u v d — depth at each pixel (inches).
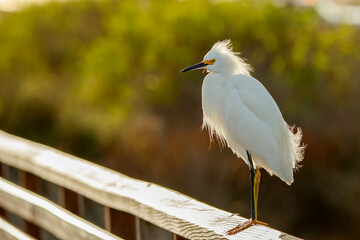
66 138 585.6
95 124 589.9
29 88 625.9
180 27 627.2
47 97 615.5
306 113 601.9
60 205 156.9
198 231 113.3
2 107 615.5
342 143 586.6
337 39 625.9
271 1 630.5
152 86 614.9
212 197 550.3
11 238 165.8
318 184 568.1
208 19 629.6
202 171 556.7
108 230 138.3
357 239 555.2
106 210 139.0
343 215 562.6
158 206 122.0
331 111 603.5
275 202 558.6
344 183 570.9
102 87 625.9
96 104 623.8
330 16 829.2
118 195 131.6
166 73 621.0
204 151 562.6
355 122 597.0
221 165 552.7
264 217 551.5
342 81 607.2
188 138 577.6
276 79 615.5
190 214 117.2
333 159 580.7
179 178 560.1
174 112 613.9
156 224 122.7
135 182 138.1
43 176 159.0
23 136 598.2
